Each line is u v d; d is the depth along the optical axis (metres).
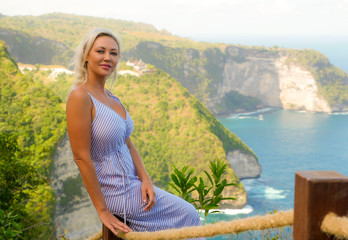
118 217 1.94
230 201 90.94
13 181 16.52
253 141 154.75
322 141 154.25
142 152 104.06
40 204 29.56
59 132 62.88
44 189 30.59
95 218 61.25
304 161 131.12
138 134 108.50
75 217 59.47
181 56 198.50
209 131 107.25
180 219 1.98
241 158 114.56
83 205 61.12
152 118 111.25
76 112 1.80
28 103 67.00
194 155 103.88
